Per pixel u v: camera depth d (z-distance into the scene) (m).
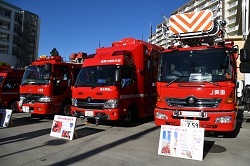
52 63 11.75
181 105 7.41
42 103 11.23
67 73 12.39
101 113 9.27
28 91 11.73
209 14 8.12
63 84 12.06
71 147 7.02
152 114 11.55
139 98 10.53
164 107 7.66
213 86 7.12
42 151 6.64
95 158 6.05
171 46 8.23
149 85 11.27
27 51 72.75
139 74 10.58
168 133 6.36
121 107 9.37
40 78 11.69
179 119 7.32
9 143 7.46
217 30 8.27
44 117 12.76
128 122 10.09
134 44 10.88
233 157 6.15
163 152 6.29
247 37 13.20
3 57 66.06
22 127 9.98
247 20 13.17
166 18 9.22
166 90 7.64
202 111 7.11
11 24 68.00
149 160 5.91
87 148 6.92
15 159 5.99
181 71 7.68
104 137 8.21
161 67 8.00
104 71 9.73
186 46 8.49
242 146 7.12
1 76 14.19
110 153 6.45
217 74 7.32
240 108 16.28
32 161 5.84
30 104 11.51
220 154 6.39
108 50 11.16
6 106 14.08
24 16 71.31
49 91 11.37
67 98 12.21
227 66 7.33
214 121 6.99
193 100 7.23
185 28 8.32
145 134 8.68
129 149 6.82
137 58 10.62
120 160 5.91
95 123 10.78
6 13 66.94
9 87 14.20
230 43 7.92
